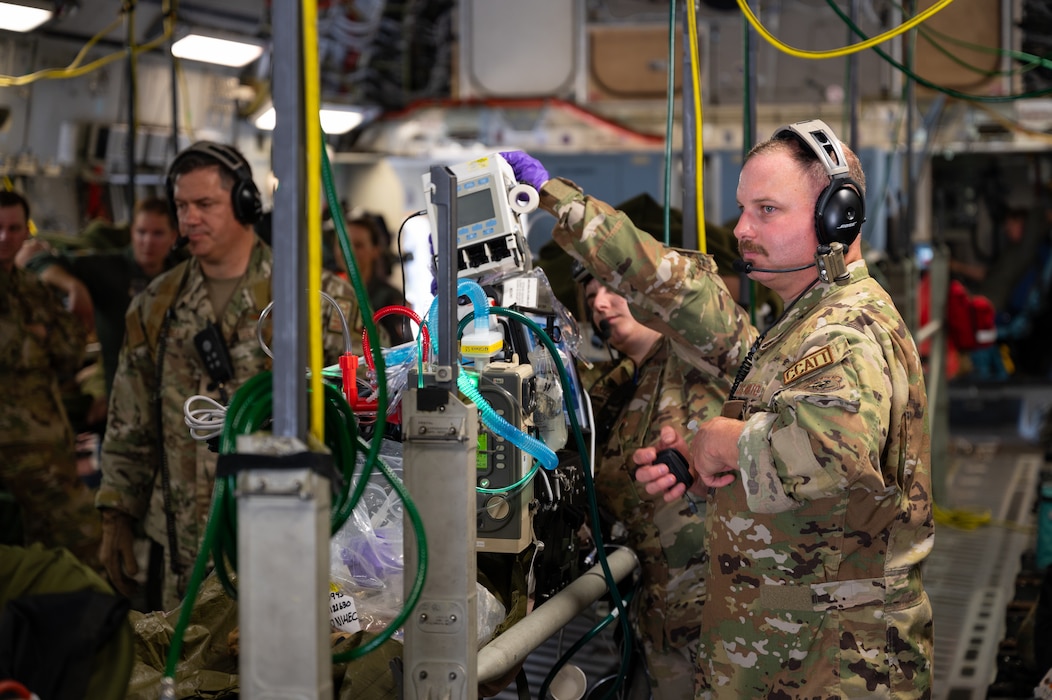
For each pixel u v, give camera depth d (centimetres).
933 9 211
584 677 207
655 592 234
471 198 194
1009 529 597
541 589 202
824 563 177
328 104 741
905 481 178
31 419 412
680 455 197
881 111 736
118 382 303
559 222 207
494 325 195
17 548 154
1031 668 283
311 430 132
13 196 407
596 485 243
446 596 153
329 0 788
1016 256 928
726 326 213
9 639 134
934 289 629
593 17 768
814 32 737
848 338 167
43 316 419
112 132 535
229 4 538
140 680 175
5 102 481
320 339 128
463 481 152
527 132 786
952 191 932
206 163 285
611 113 774
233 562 135
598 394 253
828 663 176
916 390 178
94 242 523
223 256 294
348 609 178
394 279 782
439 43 812
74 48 498
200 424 173
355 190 815
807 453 160
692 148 250
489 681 167
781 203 182
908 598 179
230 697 174
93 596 139
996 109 742
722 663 186
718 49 744
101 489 302
